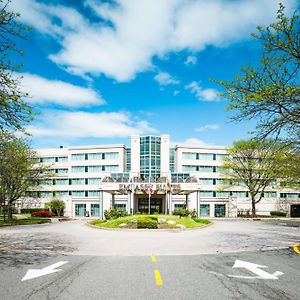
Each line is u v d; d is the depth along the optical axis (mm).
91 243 16422
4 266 9922
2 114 12273
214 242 16797
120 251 13508
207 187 67375
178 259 11336
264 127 13953
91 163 69000
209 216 64875
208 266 9945
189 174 58875
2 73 12008
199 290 7035
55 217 57062
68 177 69750
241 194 67625
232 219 50969
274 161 36312
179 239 18359
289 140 17594
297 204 66938
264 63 12719
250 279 8133
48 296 6574
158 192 52344
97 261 10898
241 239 18344
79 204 66438
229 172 57875
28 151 46188
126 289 7113
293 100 12438
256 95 12195
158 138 67125
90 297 6492
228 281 7910
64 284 7578
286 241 17312
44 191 69875
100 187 48625
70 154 70500
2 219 44844
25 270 9273
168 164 66062
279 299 6406
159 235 20984
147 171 65250
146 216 30578
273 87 12148
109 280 7988
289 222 42250
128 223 27172
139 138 67000
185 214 44531
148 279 8109
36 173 48469
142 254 12656
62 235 21312
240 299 6391
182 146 67438
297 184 45281
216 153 69125
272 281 7918
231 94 13086
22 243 16516
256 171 54156
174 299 6363
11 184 41656
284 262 10633
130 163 68438
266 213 66625
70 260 11102
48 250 13820
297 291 6988
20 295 6656
